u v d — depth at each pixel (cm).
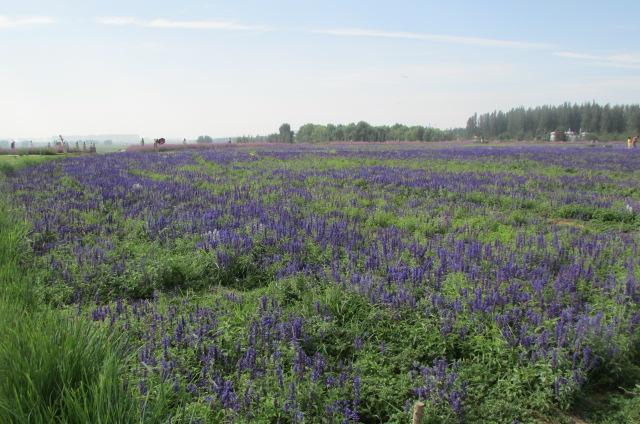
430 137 9969
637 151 4156
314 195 1552
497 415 461
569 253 884
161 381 411
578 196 1598
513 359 528
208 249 886
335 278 721
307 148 5456
